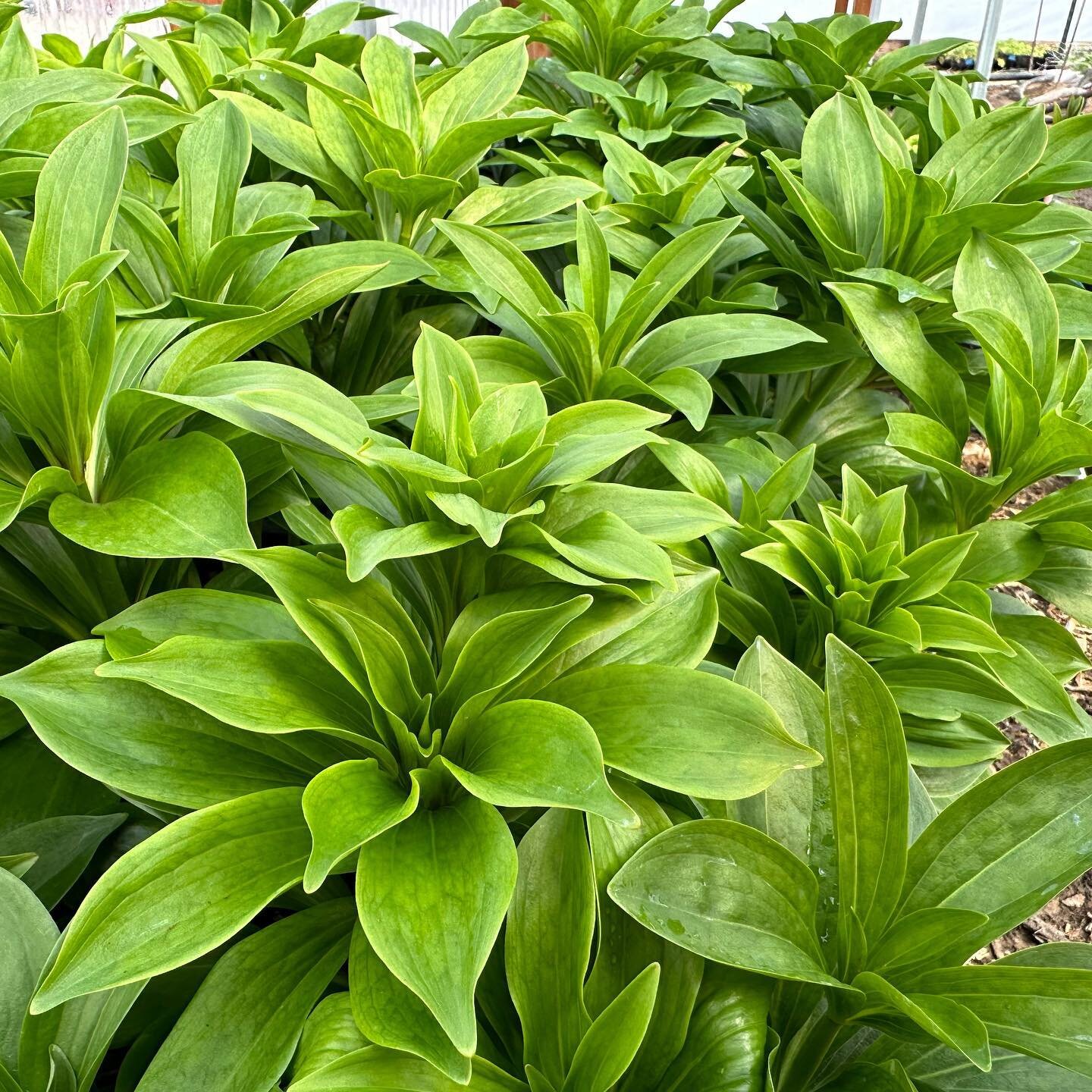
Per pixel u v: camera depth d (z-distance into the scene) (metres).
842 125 2.53
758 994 1.22
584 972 1.11
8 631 1.70
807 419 2.71
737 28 3.62
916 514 2.07
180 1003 1.40
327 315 2.55
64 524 1.28
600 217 2.27
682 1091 1.16
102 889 1.00
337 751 1.30
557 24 3.10
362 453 1.15
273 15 3.14
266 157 2.51
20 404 1.35
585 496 1.44
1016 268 2.10
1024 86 6.71
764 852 1.19
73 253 1.48
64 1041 1.12
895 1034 1.18
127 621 1.29
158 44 2.53
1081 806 1.20
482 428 1.37
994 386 1.98
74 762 1.13
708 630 1.38
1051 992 1.11
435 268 1.95
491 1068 1.10
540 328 1.85
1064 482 4.14
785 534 1.70
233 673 1.16
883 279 2.13
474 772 1.13
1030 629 2.01
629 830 1.29
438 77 2.51
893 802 1.17
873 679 1.16
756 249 2.63
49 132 1.87
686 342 1.99
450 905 1.03
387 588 1.32
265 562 1.22
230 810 1.11
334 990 1.50
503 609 1.33
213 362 1.54
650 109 2.95
